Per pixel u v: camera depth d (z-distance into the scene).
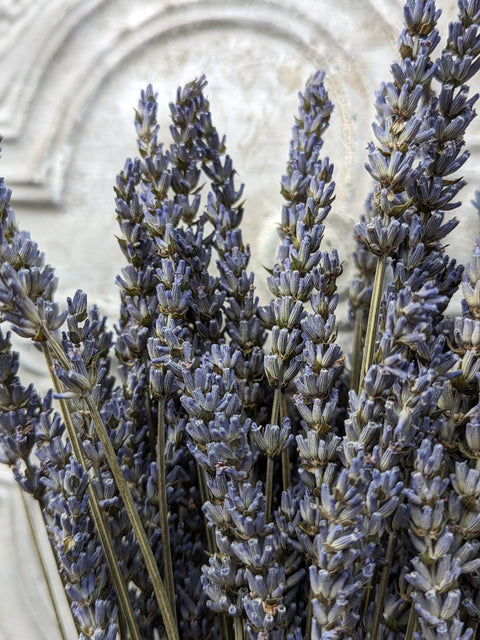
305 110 0.19
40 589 0.30
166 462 0.18
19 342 0.28
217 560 0.16
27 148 0.28
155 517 0.18
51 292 0.15
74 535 0.15
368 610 0.16
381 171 0.15
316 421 0.15
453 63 0.16
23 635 0.30
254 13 0.27
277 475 0.21
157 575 0.15
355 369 0.21
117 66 0.28
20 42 0.28
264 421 0.19
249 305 0.18
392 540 0.15
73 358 0.14
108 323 0.28
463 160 0.17
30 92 0.28
